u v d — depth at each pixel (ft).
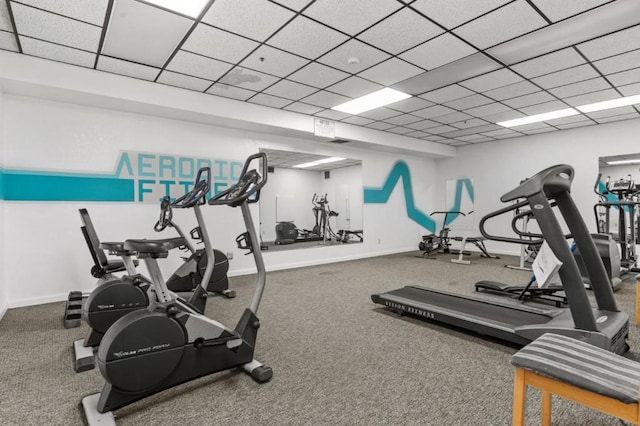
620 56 11.59
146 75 13.00
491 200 26.07
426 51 11.23
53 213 13.05
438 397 5.98
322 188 28.91
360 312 11.13
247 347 6.84
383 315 10.80
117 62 11.84
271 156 22.45
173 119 15.97
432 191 29.76
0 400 5.98
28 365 7.34
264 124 17.15
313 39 10.39
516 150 24.64
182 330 5.85
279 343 8.50
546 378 3.95
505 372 6.93
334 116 19.12
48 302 12.81
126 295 8.46
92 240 10.02
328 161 25.11
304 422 5.29
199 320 6.20
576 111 18.13
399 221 27.30
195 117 15.71
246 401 5.90
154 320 5.56
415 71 12.82
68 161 13.37
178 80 13.56
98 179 14.02
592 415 5.33
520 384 4.16
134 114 14.94
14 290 12.26
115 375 5.19
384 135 23.03
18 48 10.73
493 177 25.95
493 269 18.83
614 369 3.80
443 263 21.26
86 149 13.76
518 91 15.03
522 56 11.59
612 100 16.31
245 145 18.40
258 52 11.21
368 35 10.16
